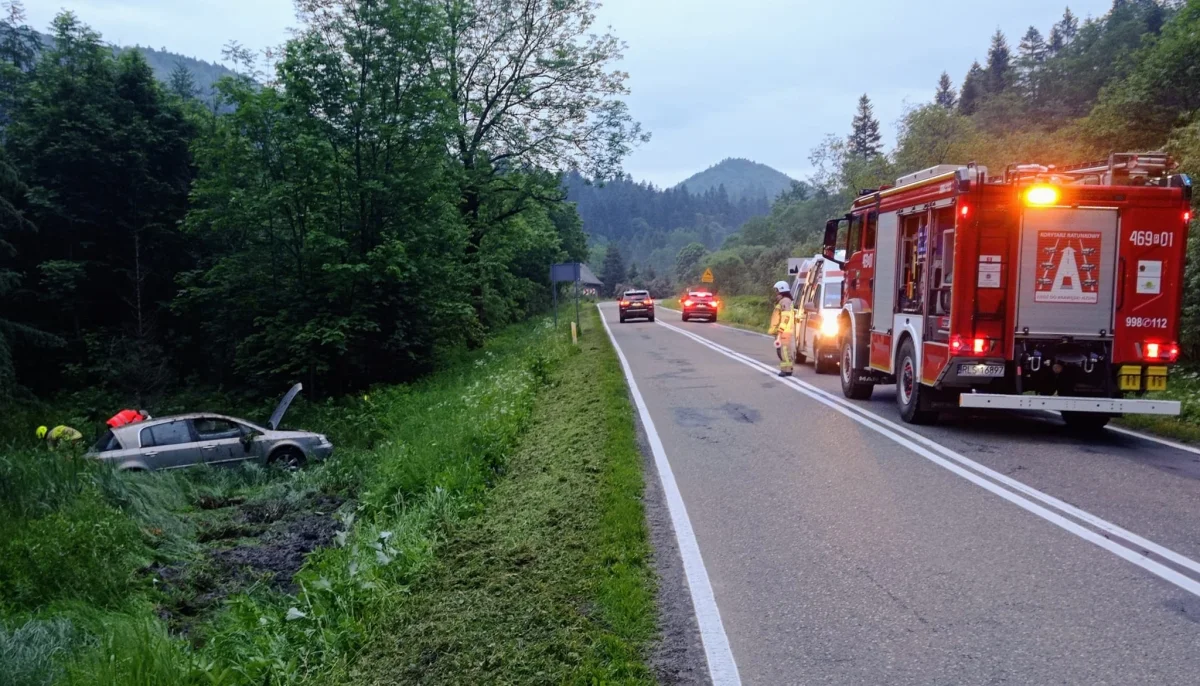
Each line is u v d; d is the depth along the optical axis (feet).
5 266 80.89
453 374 79.82
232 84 74.18
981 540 20.36
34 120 82.69
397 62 75.36
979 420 37.50
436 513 27.32
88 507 32.73
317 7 75.46
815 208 264.72
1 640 19.79
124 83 86.22
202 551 32.73
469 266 92.43
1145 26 190.90
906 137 108.99
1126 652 14.23
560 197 108.06
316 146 70.90
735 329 113.70
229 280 76.84
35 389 81.66
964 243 32.01
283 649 18.30
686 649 15.03
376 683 15.62
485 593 18.79
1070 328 32.17
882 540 20.65
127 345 79.25
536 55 99.71
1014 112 188.75
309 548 32.48
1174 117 70.54
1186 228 31.99
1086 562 18.66
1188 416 35.65
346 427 65.77
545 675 14.39
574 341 84.79
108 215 84.28
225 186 74.18
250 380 78.28
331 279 73.36
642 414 40.45
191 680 17.42
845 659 14.42
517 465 32.78
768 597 17.33
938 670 13.85
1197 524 21.33
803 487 25.93
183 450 48.91
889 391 47.78
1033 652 14.35
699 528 22.09
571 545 21.02
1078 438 33.12
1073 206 31.89
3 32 87.04
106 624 22.71
